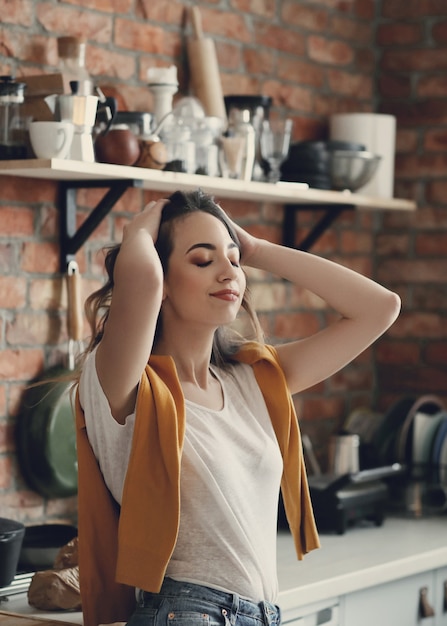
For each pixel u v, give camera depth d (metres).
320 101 3.70
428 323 3.84
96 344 2.08
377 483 3.19
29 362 2.79
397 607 2.82
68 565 2.43
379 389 3.92
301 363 2.15
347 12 3.79
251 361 2.12
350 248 3.84
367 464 3.39
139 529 1.83
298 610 2.51
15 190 2.75
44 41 2.79
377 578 2.69
